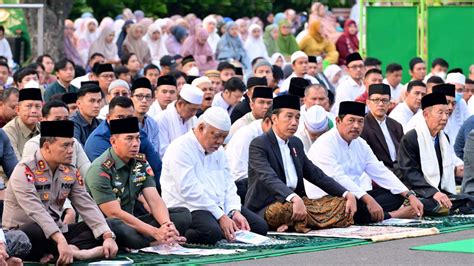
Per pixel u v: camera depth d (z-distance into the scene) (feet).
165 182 43.93
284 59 85.51
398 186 50.24
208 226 42.65
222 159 44.80
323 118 52.24
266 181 46.39
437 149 52.34
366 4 84.79
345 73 90.68
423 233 44.86
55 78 69.41
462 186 53.57
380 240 43.37
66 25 83.76
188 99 52.39
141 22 88.48
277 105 47.03
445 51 85.35
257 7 116.16
